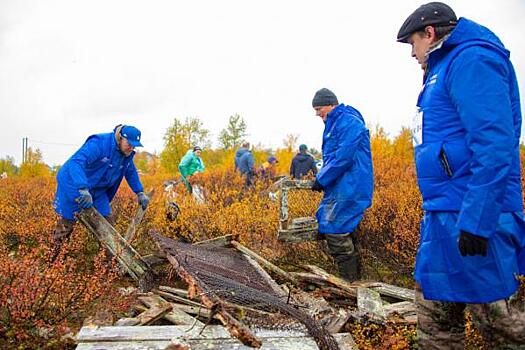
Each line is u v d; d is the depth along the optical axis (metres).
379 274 5.31
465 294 2.29
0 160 45.69
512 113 2.28
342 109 4.92
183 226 6.21
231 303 3.05
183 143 25.28
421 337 2.58
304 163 12.65
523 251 2.39
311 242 5.92
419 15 2.49
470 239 2.13
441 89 2.38
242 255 5.09
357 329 3.58
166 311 3.88
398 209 5.55
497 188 2.11
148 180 17.64
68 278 4.02
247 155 12.84
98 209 5.45
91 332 3.07
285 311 3.26
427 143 2.43
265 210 6.61
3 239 6.16
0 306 3.46
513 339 2.30
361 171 4.80
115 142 5.34
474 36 2.34
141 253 6.16
